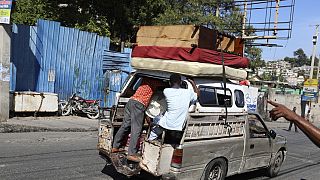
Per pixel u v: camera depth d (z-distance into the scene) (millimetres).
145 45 6984
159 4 21391
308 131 2430
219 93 6535
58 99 14531
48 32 14086
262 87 39062
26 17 18031
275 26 18359
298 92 44688
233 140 6754
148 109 6680
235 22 23781
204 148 6090
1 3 11648
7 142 9102
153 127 5973
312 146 15234
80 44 15289
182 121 5699
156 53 6633
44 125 11977
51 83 14406
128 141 6719
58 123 12781
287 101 37844
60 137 10508
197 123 5992
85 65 15602
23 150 8406
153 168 5672
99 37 16016
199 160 6031
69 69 15016
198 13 24469
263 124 7855
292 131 22312
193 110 5906
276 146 8297
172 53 6371
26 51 13484
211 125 6293
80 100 14914
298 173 9195
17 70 13281
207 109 6203
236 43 7094
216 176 6547
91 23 18203
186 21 24266
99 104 15484
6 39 11742
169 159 5719
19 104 12891
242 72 7043
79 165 7574
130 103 6414
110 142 6703
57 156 8172
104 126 6961
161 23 21391
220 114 6430
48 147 9031
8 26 11742
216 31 6488
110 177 6922
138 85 7133
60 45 14570
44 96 13555
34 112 13391
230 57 6715
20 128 10859
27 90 13656
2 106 11906
